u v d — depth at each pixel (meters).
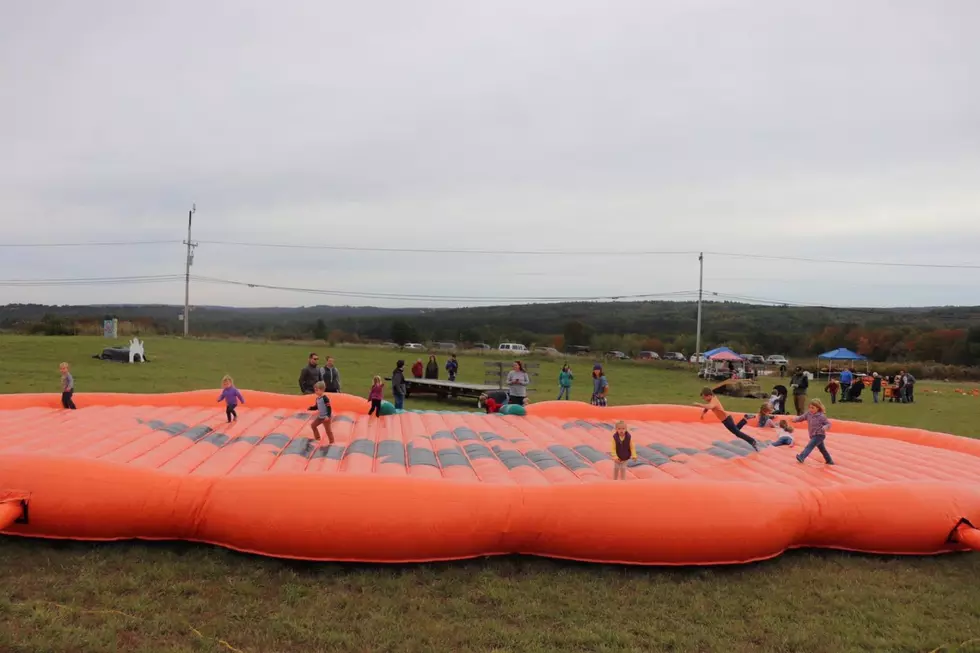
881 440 12.00
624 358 42.31
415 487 6.42
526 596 5.88
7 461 6.43
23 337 29.48
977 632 5.54
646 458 9.71
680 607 5.83
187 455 8.30
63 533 6.37
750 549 6.57
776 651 5.18
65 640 4.76
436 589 5.95
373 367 27.45
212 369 22.53
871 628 5.55
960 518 7.07
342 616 5.41
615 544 6.42
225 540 6.37
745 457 9.77
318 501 6.22
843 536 7.08
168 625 5.08
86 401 11.80
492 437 10.65
